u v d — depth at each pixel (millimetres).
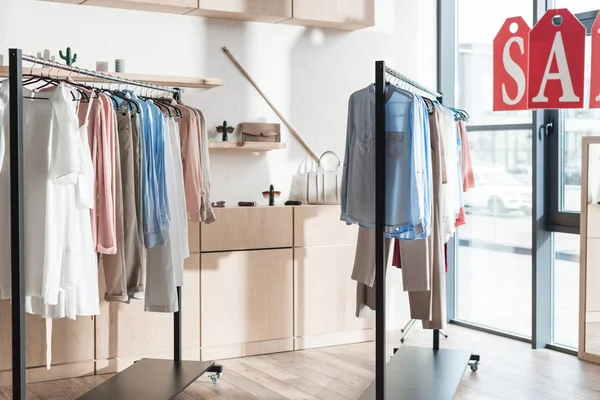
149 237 3646
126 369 4422
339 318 5445
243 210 5062
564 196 5215
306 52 5625
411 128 3570
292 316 5273
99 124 3342
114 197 3438
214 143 5090
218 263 5000
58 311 3268
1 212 3168
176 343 4578
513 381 4504
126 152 3541
